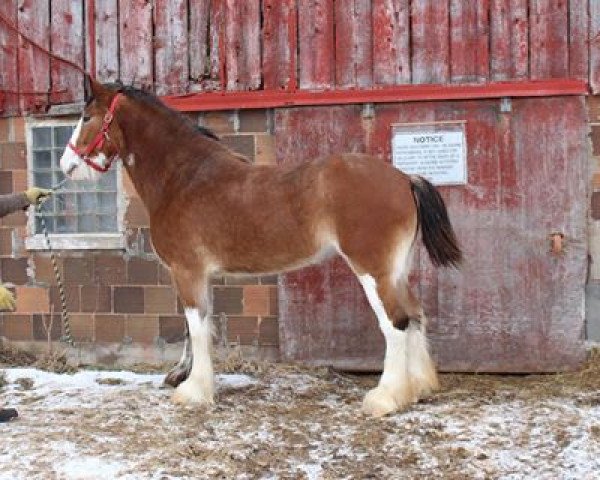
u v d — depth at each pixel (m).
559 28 6.03
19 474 3.99
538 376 6.07
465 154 6.13
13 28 6.67
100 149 5.33
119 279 6.64
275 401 5.27
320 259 5.03
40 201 5.12
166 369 6.46
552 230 6.05
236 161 5.19
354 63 6.27
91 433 4.54
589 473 4.00
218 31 6.43
